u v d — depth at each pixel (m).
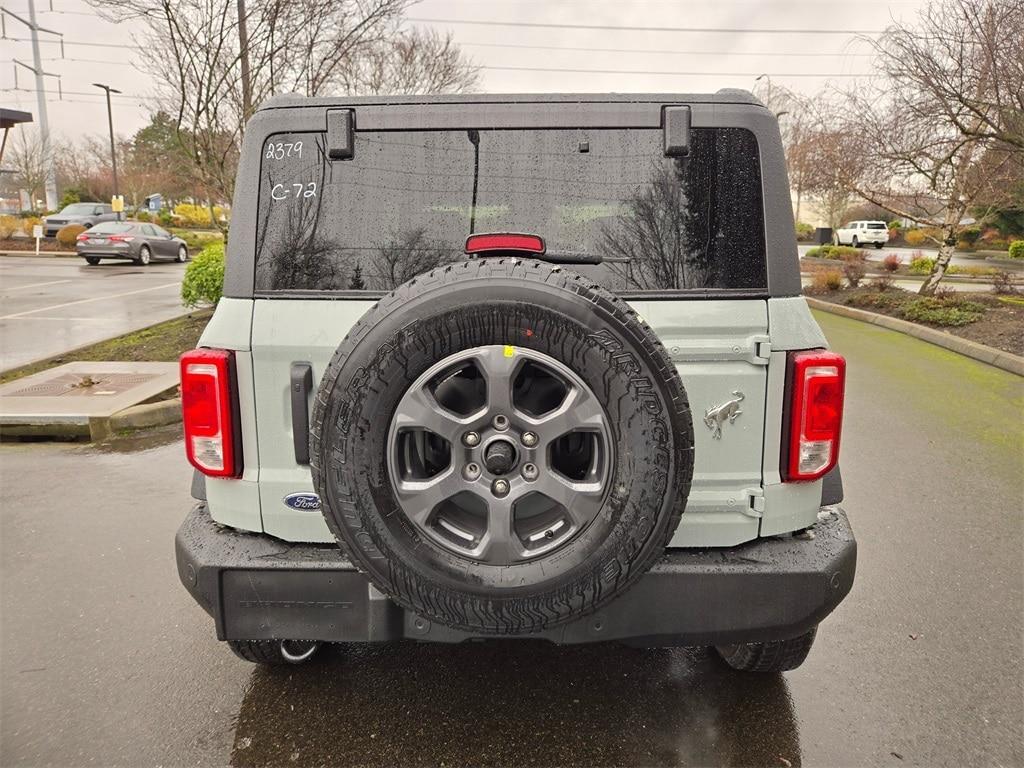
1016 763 2.61
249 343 2.39
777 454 2.41
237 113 10.47
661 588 2.36
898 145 14.02
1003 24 11.08
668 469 2.06
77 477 5.66
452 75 22.02
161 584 3.91
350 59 11.93
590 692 2.99
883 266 24.80
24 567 4.11
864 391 8.46
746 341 2.35
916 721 2.83
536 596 2.09
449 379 2.20
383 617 2.33
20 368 8.93
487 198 2.43
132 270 21.86
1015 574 4.05
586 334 2.00
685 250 2.40
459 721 2.81
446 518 2.18
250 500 2.46
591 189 2.42
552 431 2.07
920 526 4.71
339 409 2.05
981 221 14.80
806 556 2.42
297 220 2.45
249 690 3.00
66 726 2.78
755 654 2.92
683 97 2.41
